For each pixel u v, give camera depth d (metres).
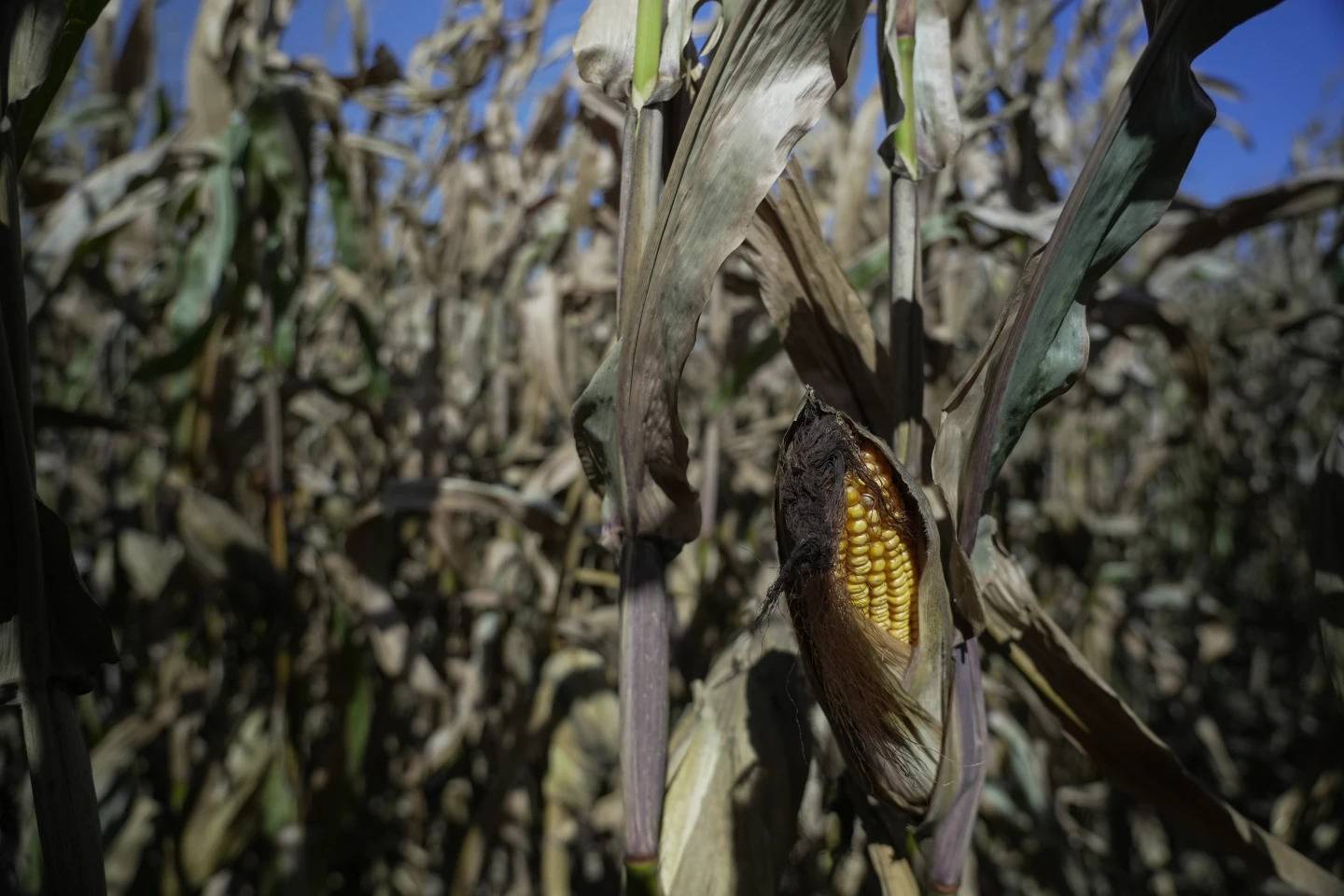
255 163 3.38
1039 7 4.42
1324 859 4.35
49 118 4.33
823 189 4.59
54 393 4.89
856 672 1.47
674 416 1.53
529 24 4.83
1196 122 1.41
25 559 1.34
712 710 2.07
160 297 3.88
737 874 1.87
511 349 5.16
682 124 1.63
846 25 1.41
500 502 3.34
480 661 3.93
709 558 3.61
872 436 1.38
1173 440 4.67
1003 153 4.05
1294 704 6.13
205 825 3.43
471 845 3.40
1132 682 5.79
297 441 5.30
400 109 3.90
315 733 4.20
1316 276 6.55
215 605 3.84
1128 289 3.23
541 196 4.64
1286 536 6.79
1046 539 4.18
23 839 3.11
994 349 1.50
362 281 3.84
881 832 1.86
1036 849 3.92
